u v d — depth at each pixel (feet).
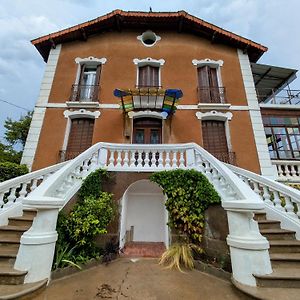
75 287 11.37
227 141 31.58
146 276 13.15
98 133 30.73
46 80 34.06
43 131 30.66
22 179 18.26
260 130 31.81
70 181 16.98
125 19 36.81
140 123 32.42
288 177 29.30
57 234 12.73
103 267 14.79
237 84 35.24
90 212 15.55
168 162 20.95
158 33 38.40
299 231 15.08
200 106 32.58
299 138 34.19
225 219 14.48
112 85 33.78
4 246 13.37
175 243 16.51
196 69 35.81
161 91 27.86
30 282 10.77
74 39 37.78
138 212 23.11
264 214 17.35
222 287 11.60
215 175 17.51
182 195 17.53
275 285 10.61
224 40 38.14
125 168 20.38
